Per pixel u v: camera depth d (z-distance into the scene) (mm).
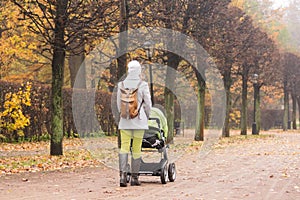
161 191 11039
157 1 24438
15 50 30453
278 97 69125
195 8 27703
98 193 10625
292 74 65188
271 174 14906
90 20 18578
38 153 21406
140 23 24016
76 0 19234
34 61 37562
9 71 38031
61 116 20031
